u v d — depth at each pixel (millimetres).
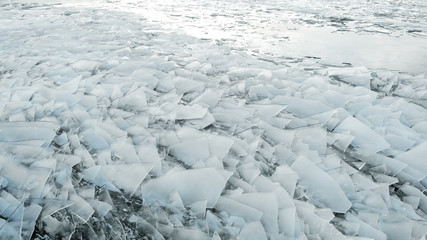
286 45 6059
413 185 2230
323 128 2693
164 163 2123
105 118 2568
